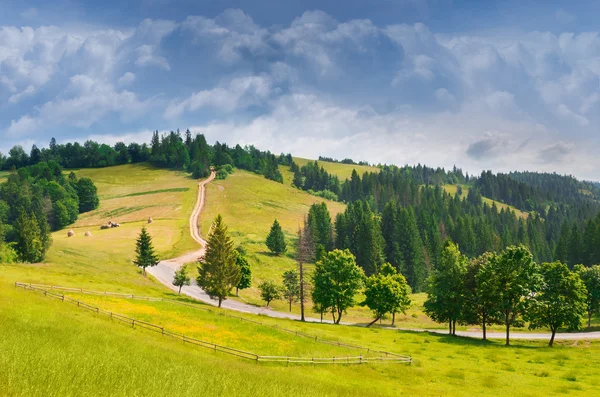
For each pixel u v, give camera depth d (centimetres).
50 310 3825
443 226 19938
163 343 3662
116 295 5706
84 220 17738
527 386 3647
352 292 7919
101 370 2105
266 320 6128
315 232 15912
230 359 3681
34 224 9706
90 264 10019
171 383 2177
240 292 10694
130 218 17650
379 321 9094
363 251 14438
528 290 6184
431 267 15188
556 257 15612
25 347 2278
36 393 1588
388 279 8144
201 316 5394
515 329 8256
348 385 3303
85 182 19612
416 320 9300
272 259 13812
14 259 9219
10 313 3309
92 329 3409
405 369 4106
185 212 18700
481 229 18488
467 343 6038
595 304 7969
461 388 3531
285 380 2928
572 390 3534
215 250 7556
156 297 6347
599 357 5122
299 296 9569
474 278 6950
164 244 13875
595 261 14012
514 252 6375
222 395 2164
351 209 19038
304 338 5084
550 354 5288
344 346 4950
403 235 15112
